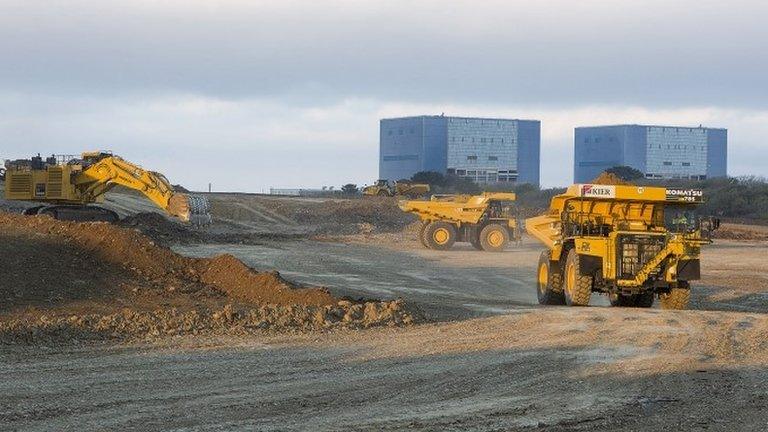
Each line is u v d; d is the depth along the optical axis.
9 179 47.16
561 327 18.86
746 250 50.81
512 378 13.38
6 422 10.31
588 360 14.91
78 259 22.02
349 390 12.42
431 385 12.83
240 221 73.56
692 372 14.01
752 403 11.98
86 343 16.03
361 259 41.25
